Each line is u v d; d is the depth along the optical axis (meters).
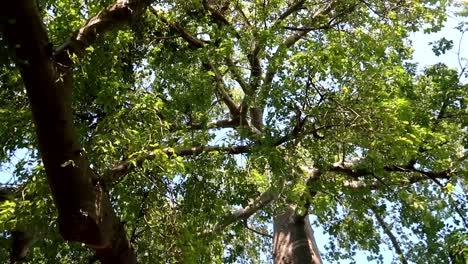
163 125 7.49
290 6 11.92
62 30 7.77
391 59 9.55
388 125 8.00
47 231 7.29
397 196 10.29
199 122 9.16
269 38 8.85
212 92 9.48
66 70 6.03
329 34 9.23
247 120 10.52
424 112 10.24
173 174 7.29
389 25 11.05
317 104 8.18
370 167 9.54
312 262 11.31
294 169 8.45
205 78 8.97
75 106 7.92
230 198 8.74
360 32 9.74
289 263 11.28
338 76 8.10
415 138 8.06
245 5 11.89
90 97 7.97
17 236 7.61
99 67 7.70
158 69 9.24
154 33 10.12
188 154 8.56
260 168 8.54
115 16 6.74
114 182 7.05
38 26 5.41
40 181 6.57
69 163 5.86
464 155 10.54
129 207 7.56
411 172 10.71
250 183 8.80
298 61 7.85
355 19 11.14
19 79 7.31
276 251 11.73
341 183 9.88
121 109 7.30
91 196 6.17
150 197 7.68
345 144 8.60
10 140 7.36
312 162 9.43
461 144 10.69
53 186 6.00
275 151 8.12
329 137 8.44
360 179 10.89
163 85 9.02
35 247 7.71
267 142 8.28
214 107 11.58
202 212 8.23
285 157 8.38
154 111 7.48
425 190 11.54
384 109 7.99
